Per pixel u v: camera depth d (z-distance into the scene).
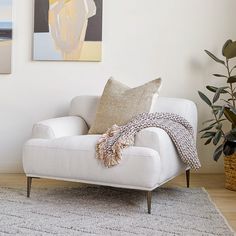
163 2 3.86
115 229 2.45
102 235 2.35
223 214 2.77
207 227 2.50
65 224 2.51
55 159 2.93
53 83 3.88
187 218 2.65
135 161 2.71
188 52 3.89
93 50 3.83
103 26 3.86
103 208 2.84
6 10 3.79
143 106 3.13
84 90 3.89
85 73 3.88
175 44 3.89
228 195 3.23
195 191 3.31
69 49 3.83
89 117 3.51
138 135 2.83
